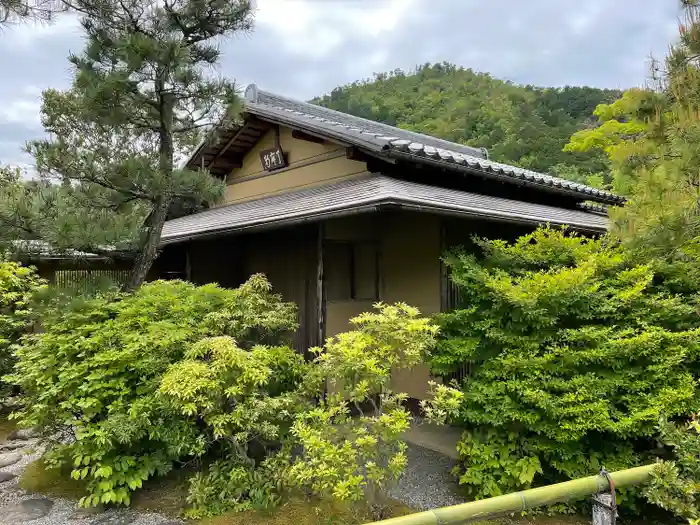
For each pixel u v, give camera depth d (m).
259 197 8.59
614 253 4.61
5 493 4.23
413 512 3.65
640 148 4.92
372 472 3.14
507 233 6.46
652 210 4.54
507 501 2.48
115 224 4.79
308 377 4.12
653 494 2.83
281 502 3.81
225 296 4.97
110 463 3.98
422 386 6.13
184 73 4.99
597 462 3.54
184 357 4.17
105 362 4.09
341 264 6.38
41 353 4.38
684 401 3.44
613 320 4.03
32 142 4.74
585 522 3.47
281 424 4.03
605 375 3.69
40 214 4.55
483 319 4.18
